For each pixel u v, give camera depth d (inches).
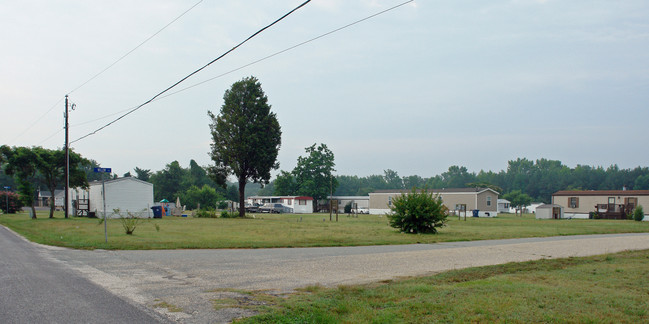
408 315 261.3
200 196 3329.2
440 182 7185.0
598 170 6250.0
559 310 271.4
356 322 247.6
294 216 2322.8
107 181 1711.4
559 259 541.3
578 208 2571.4
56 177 1658.5
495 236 910.4
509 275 419.2
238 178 2097.7
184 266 454.9
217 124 2081.7
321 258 541.3
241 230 1066.7
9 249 577.0
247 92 2066.9
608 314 263.6
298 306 279.0
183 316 254.5
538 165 7293.3
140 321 241.6
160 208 1822.1
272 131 2113.7
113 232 891.4
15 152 1561.3
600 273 427.2
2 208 2273.6
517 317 255.1
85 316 247.9
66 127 1534.2
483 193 2832.2
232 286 353.7
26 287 323.6
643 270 446.0
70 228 1021.8
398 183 7313.0
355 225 1369.3
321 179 3570.4
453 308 275.3
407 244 741.3
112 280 363.6
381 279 402.9
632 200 2386.8
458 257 565.9
